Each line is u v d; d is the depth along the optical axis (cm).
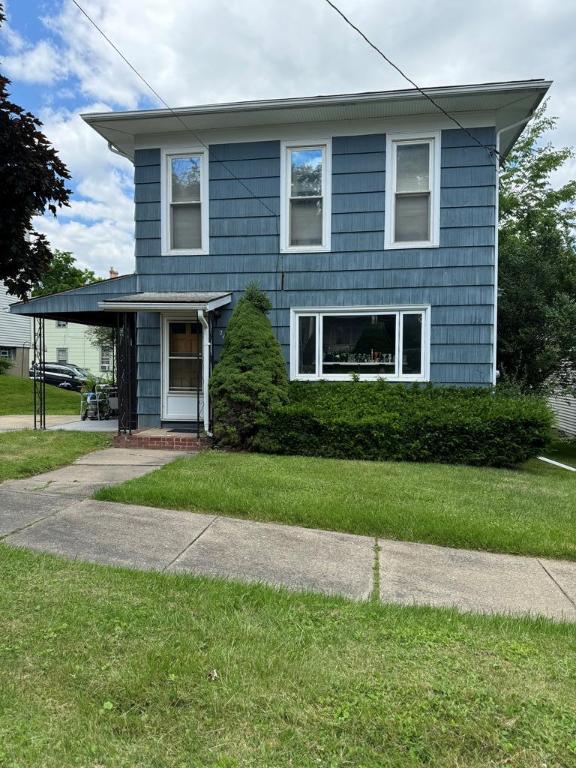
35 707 222
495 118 860
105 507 521
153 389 962
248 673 248
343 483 612
